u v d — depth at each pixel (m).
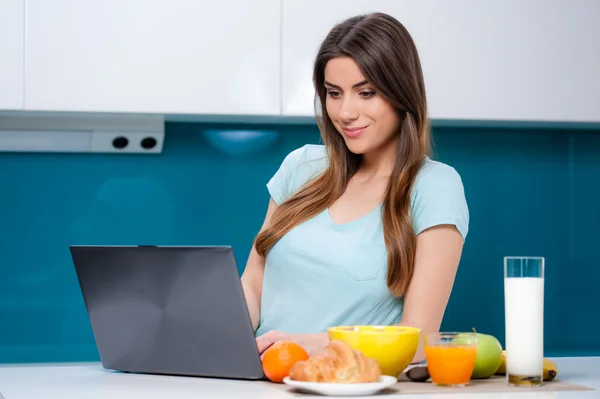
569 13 2.96
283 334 1.56
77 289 3.13
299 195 1.92
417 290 1.72
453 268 1.75
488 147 3.37
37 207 3.11
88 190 3.14
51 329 3.11
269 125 3.24
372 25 1.74
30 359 3.08
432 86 2.89
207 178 3.21
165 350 1.52
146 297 1.49
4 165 3.09
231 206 3.22
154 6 2.75
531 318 1.39
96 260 1.52
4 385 1.46
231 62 2.79
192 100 2.77
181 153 3.20
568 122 3.03
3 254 3.09
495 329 3.35
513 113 2.94
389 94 1.75
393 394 1.28
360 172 1.92
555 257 3.41
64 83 2.70
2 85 2.67
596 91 2.98
